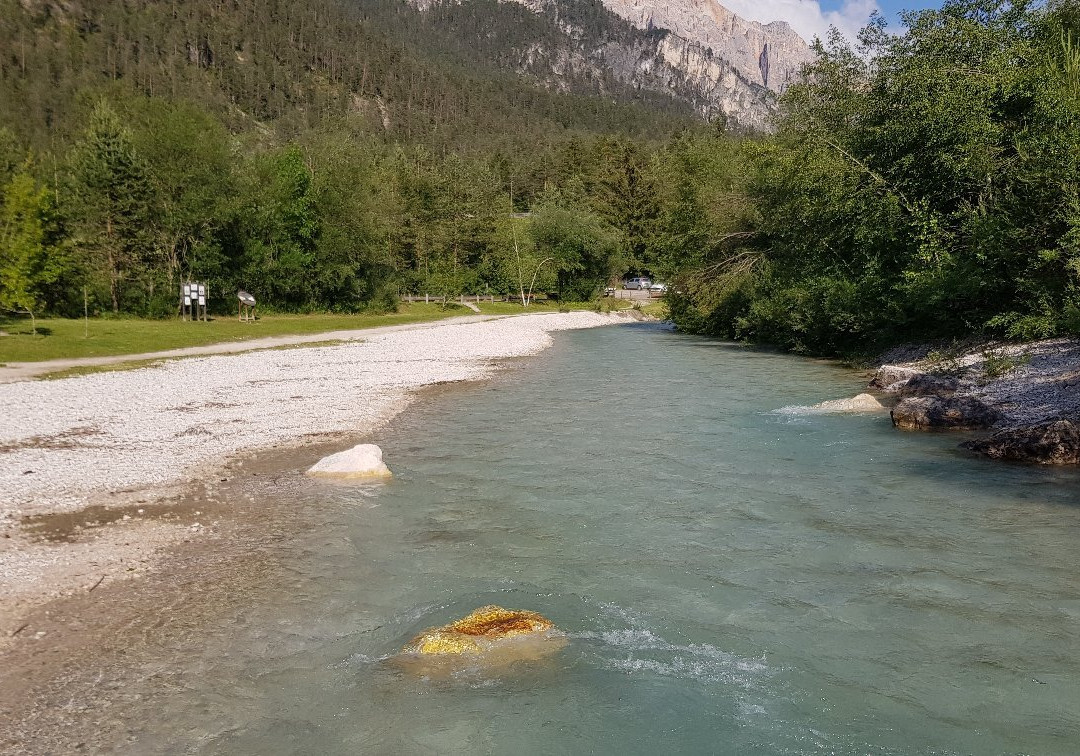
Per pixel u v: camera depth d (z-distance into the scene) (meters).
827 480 11.94
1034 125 25.02
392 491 11.62
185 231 49.34
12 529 9.62
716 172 46.72
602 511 10.51
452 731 5.30
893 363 26.08
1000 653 6.29
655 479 12.17
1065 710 5.45
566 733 5.26
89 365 26.64
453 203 84.56
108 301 47.56
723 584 7.86
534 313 69.81
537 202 100.94
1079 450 12.49
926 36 29.17
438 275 77.81
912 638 6.59
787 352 34.59
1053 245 21.75
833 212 31.50
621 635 6.71
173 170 48.75
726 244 42.16
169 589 7.83
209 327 42.56
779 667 6.13
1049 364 18.69
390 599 7.57
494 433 16.08
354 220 59.06
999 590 7.55
